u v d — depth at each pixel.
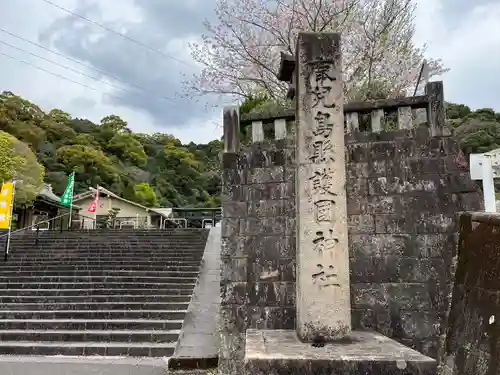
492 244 4.60
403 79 12.78
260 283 6.68
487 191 8.02
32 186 23.86
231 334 6.57
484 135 21.33
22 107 45.00
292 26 12.98
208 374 7.09
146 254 15.57
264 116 7.30
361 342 5.18
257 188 7.02
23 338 9.05
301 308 5.34
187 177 55.53
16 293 11.78
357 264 6.45
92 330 9.38
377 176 6.70
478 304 4.52
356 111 6.98
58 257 15.40
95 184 42.78
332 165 5.58
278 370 4.23
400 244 6.46
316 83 5.78
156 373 7.19
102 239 18.58
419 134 6.72
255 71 13.98
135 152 54.91
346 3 12.64
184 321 9.59
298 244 5.59
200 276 12.84
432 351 6.08
